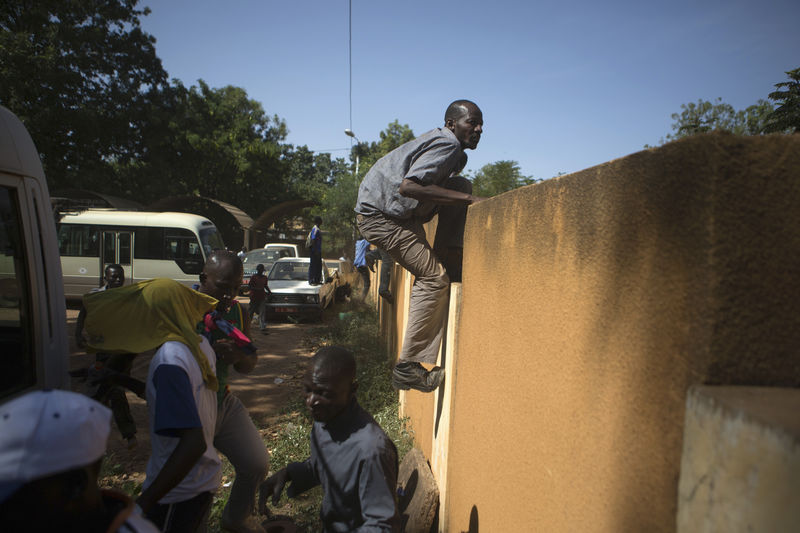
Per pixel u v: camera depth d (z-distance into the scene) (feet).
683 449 3.27
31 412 3.36
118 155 81.61
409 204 9.75
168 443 6.84
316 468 7.14
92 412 3.58
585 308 4.82
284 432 18.66
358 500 6.61
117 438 18.66
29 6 64.59
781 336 3.21
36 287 9.31
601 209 4.61
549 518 5.31
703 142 3.27
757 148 3.22
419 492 10.74
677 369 3.43
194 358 7.01
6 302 8.44
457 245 12.18
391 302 26.84
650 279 3.81
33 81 61.52
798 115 30.12
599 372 4.49
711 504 2.99
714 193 3.16
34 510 3.30
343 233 121.08
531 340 6.19
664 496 3.49
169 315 7.03
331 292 48.47
